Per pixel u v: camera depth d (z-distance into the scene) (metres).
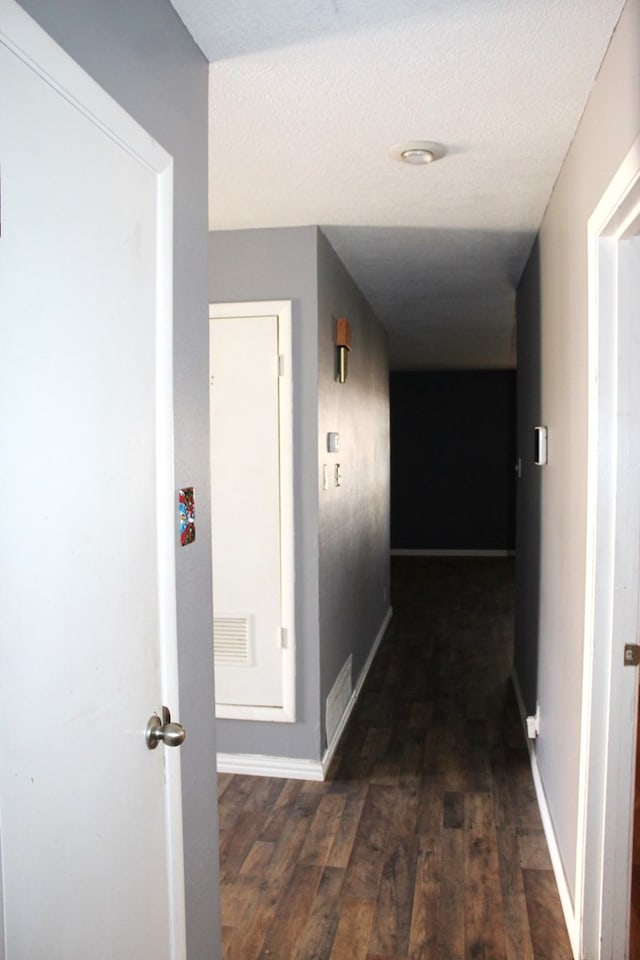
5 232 0.91
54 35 1.03
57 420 1.04
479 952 2.07
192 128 1.59
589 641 1.88
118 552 1.24
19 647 0.96
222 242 3.05
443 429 9.22
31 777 0.99
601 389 1.82
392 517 9.41
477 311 5.04
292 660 3.10
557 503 2.56
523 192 2.62
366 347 4.62
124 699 1.27
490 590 7.24
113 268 1.21
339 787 3.09
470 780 3.15
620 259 1.79
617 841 1.89
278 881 2.43
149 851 1.38
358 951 2.08
